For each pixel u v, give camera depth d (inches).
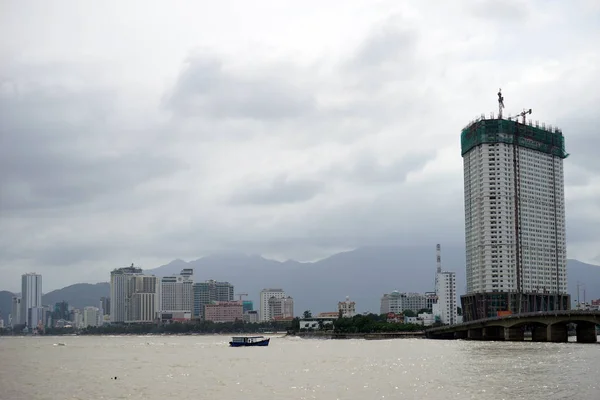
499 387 5334.6
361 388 5511.8
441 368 7042.3
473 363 7519.7
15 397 5388.8
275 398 5044.3
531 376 6003.9
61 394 5541.3
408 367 7327.8
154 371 7657.5
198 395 5300.2
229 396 5206.7
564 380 5674.2
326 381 6102.4
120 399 5172.2
